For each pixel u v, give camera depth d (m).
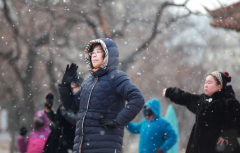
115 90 7.93
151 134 13.06
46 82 39.53
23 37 30.08
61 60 37.47
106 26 31.17
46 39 32.16
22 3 30.88
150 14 36.97
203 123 9.34
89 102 7.95
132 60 32.22
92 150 7.75
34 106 34.03
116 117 7.86
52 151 10.82
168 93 9.92
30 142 13.95
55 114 10.77
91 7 30.14
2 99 38.34
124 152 36.06
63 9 29.83
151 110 13.12
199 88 43.12
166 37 43.03
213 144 9.26
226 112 9.21
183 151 47.38
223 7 13.77
